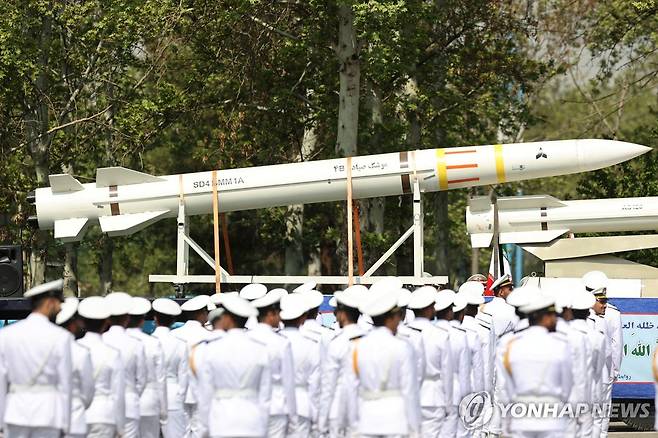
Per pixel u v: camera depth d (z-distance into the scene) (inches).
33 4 2596.0
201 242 3843.5
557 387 1050.7
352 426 1024.2
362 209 2647.6
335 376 1098.7
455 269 4269.2
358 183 2064.5
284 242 3253.0
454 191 3905.0
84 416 1037.8
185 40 2691.9
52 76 2741.1
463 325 1391.5
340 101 2522.1
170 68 2938.0
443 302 1289.4
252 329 1104.2
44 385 985.5
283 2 2600.9
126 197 2096.5
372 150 2837.1
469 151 2049.7
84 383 1031.0
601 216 2117.4
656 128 3004.4
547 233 2129.7
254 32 2657.5
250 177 2087.8
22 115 2741.1
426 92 2869.1
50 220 2132.1
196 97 2812.5
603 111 3641.7
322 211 3422.7
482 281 2071.9
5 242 2869.1
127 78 2901.1
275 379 1072.2
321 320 1700.3
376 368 995.9
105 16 2630.4
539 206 2144.4
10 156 2802.7
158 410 1232.2
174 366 1306.6
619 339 1576.0
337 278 1975.9
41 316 997.8
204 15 2613.2
